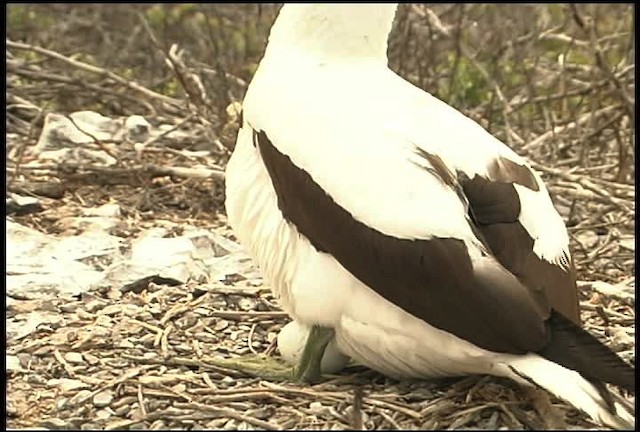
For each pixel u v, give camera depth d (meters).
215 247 11.05
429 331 7.43
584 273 10.73
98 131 14.30
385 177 7.38
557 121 15.76
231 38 19.81
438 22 17.69
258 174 8.09
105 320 9.39
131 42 20.17
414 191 7.31
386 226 7.29
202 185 12.96
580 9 20.58
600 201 12.43
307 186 7.59
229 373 8.41
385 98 7.84
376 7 8.15
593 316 9.64
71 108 16.08
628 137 14.82
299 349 8.31
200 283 10.26
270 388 8.04
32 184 12.69
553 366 7.02
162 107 15.70
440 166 7.42
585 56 19.11
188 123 14.77
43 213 12.09
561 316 7.16
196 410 7.82
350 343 7.91
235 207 8.29
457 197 7.32
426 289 7.23
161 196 12.78
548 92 17.34
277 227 7.98
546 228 7.51
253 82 8.24
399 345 7.60
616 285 10.34
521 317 7.03
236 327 9.39
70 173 13.00
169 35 20.58
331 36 8.12
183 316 9.50
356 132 7.55
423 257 7.20
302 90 7.86
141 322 9.35
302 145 7.64
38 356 8.72
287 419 7.71
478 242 7.21
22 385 8.30
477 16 19.97
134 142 14.20
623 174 13.41
